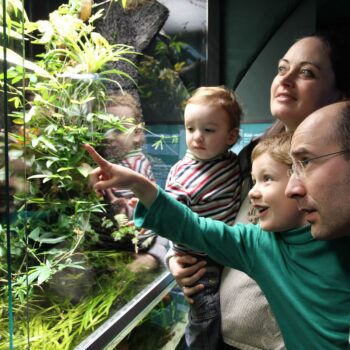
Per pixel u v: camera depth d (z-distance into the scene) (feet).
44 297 3.55
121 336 3.55
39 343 2.98
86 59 4.37
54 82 3.95
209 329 3.47
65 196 4.17
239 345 3.22
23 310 2.55
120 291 4.01
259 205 2.67
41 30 4.06
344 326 2.16
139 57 5.66
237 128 4.00
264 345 3.05
